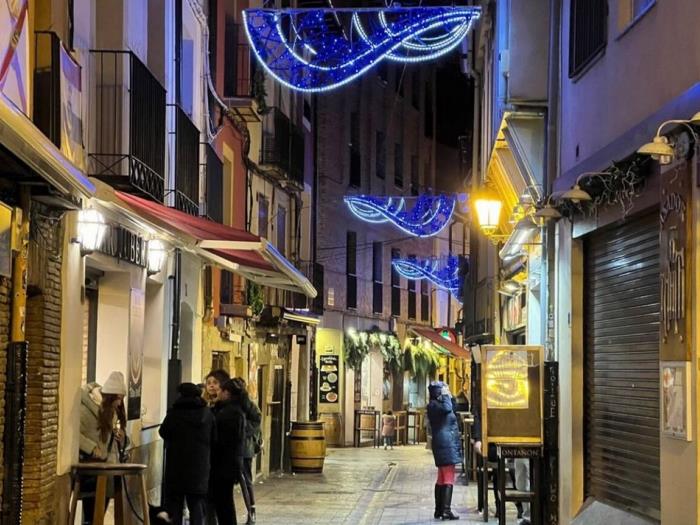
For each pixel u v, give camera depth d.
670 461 9.53
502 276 22.62
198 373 19.28
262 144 26.47
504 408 14.01
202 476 12.65
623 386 11.87
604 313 12.71
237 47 22.98
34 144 7.71
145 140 14.29
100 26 13.98
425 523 16.92
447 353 50.72
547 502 14.01
